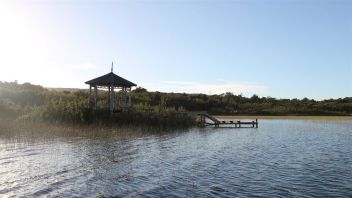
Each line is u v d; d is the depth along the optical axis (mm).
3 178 19781
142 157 27797
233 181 20094
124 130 45406
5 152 28188
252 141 41719
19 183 18828
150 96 102000
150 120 53594
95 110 50875
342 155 30719
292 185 19391
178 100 107062
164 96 105812
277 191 18141
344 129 62656
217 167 24203
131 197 16781
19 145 31844
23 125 42719
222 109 112188
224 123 65500
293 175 21938
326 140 43812
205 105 111188
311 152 32594
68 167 23203
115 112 52219
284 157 29281
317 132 56062
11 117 52188
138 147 33125
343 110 120688
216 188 18500
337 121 88812
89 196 16844
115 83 54594
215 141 40719
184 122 59969
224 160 27203
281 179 20766
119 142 36156
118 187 18500
